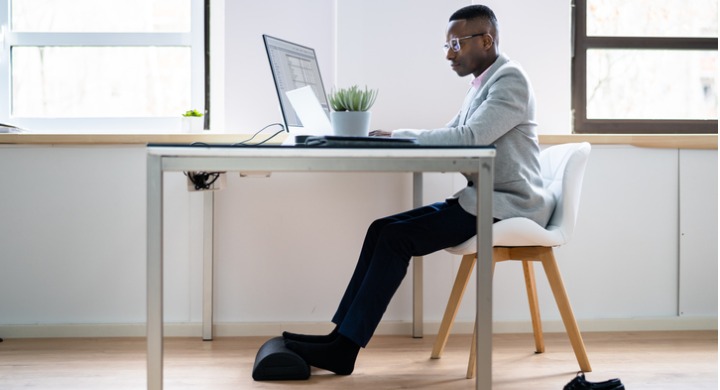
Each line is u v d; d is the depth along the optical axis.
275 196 2.83
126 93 3.08
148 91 3.08
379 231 2.28
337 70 2.80
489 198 1.63
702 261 2.93
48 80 3.07
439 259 2.86
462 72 2.42
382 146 1.66
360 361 2.37
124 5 3.07
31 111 3.07
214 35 3.06
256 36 2.96
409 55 2.82
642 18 3.12
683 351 2.52
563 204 2.17
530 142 2.20
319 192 2.84
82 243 2.79
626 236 2.90
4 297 2.78
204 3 3.06
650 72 3.14
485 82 2.32
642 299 2.91
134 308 2.81
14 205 2.77
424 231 2.01
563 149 2.32
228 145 1.60
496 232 2.05
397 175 2.85
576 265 2.89
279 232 2.83
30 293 2.79
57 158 2.77
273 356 2.11
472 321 2.85
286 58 2.35
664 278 2.92
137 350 2.54
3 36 3.04
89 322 2.80
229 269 2.82
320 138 1.69
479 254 1.64
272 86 2.96
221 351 2.53
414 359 2.40
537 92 2.95
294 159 1.60
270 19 2.96
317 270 2.84
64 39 3.05
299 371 2.12
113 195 2.79
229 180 2.81
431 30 2.83
